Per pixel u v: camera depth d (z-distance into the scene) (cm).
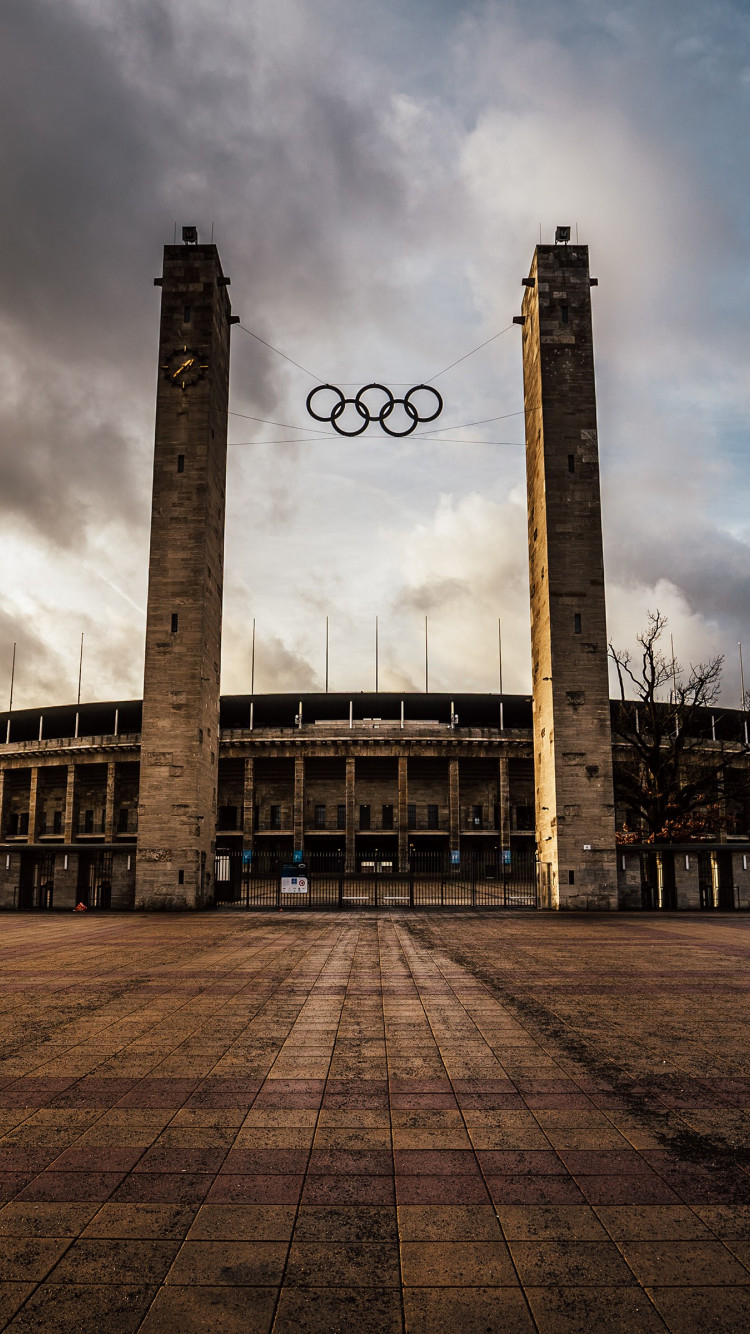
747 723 8725
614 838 4312
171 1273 631
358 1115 981
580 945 2620
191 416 4534
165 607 4406
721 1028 1417
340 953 2416
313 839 8281
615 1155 862
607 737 4397
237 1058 1226
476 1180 799
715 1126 946
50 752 8450
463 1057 1231
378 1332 560
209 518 4503
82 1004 1628
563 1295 604
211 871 4478
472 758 8112
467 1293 605
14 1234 691
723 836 6900
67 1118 972
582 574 4522
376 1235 690
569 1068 1174
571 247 4784
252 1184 789
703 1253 663
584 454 4612
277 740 7900
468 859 7862
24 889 4319
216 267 4684
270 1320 572
